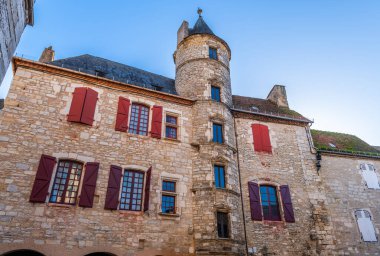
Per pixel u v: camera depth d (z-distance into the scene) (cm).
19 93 1089
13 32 1155
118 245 1002
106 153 1142
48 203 966
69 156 1070
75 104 1163
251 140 1485
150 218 1095
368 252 1392
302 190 1443
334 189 1516
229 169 1297
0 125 1008
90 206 1016
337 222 1424
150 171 1163
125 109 1266
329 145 1752
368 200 1546
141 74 1609
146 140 1248
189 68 1571
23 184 956
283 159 1496
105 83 1288
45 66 1170
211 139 1336
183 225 1140
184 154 1295
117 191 1086
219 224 1170
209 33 1689
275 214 1351
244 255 1162
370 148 1875
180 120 1377
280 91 2005
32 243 891
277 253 1238
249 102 1862
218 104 1446
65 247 929
